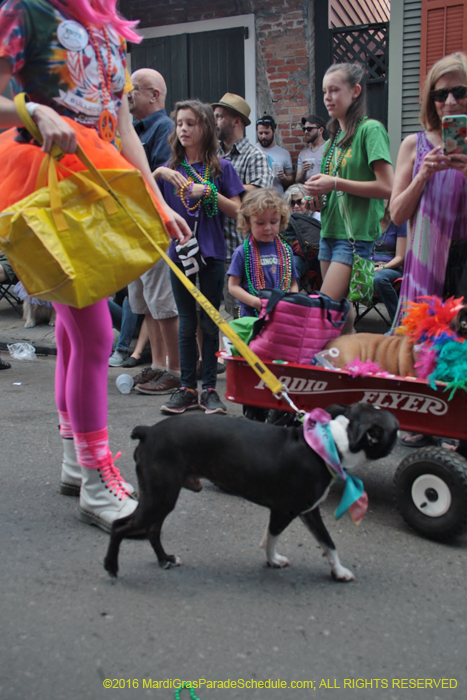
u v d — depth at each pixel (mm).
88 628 2246
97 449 2941
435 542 2945
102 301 2857
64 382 3182
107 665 2061
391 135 8422
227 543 2893
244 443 2451
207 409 4711
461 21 7625
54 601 2406
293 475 2408
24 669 2037
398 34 8070
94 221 2375
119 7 9805
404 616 2367
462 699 1950
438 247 3637
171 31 9648
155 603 2406
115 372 6074
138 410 4898
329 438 2385
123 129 2953
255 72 9336
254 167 5320
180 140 4555
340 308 3480
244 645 2176
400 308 3844
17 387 5574
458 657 2145
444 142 3270
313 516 2543
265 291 3430
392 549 2871
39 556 2738
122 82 2770
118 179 2477
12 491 3412
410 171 3771
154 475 2469
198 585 2537
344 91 4207
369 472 3719
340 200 4332
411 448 4078
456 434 2949
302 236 6430
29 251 2275
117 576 2582
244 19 9180
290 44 9016
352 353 3312
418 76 8109
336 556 2572
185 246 4430
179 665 2068
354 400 3182
